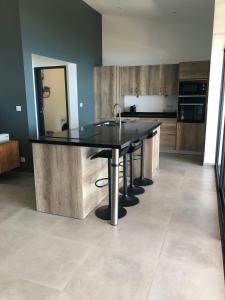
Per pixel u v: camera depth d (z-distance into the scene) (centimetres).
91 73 672
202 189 390
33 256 233
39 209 321
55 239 260
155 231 272
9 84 454
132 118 655
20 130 466
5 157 430
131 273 210
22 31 427
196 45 637
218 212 314
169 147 642
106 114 686
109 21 700
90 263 222
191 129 611
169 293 189
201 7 517
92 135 320
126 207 329
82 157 288
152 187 398
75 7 578
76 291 192
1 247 247
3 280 204
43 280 204
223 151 366
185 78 589
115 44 707
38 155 304
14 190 395
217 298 184
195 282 199
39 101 643
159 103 690
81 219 300
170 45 658
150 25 664
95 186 328
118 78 668
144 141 421
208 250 239
